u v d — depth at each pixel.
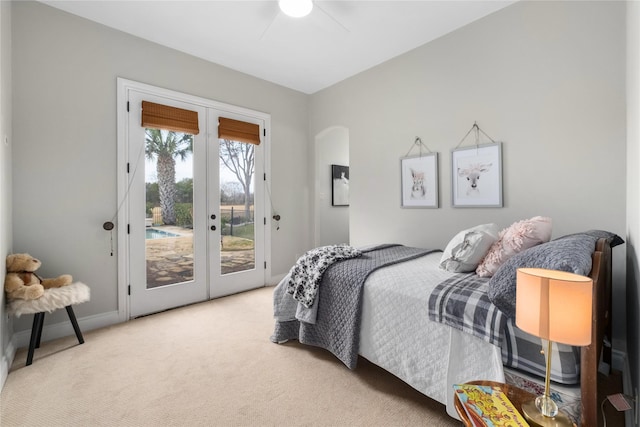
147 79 2.97
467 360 1.39
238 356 2.15
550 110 2.29
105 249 2.72
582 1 2.14
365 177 3.67
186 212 3.25
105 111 2.73
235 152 3.66
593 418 1.03
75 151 2.57
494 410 0.98
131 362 2.06
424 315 1.56
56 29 2.48
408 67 3.22
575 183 2.19
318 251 2.38
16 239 2.31
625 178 2.00
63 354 2.17
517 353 1.26
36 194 2.39
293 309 2.30
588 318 0.88
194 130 3.24
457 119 2.84
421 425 1.48
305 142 4.40
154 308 3.01
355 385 1.81
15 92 2.30
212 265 3.45
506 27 2.51
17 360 2.08
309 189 4.44
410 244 3.24
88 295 2.33
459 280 1.68
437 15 2.63
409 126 3.23
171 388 1.77
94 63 2.67
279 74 3.78
